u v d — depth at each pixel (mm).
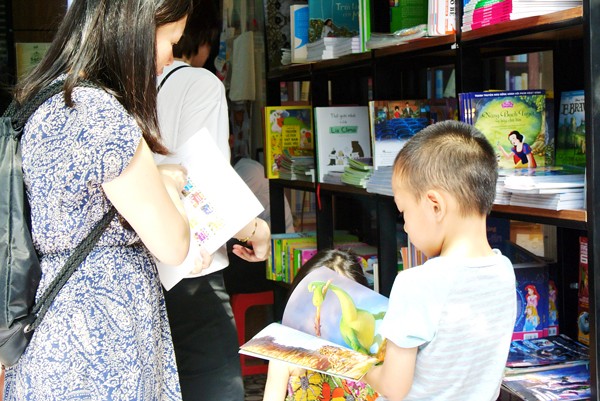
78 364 1820
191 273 2297
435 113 3141
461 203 1791
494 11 2348
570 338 2693
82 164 1758
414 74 3469
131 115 1836
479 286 1796
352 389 2480
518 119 2529
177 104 2611
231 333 2752
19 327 1808
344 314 1941
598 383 2053
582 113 2506
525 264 2719
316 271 2033
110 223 1864
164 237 1835
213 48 3088
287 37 4176
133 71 1827
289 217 4652
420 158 1809
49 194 1797
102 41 1822
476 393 1840
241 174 4945
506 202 2328
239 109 5582
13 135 1835
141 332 1918
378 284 3217
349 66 3436
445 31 2619
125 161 1760
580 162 2508
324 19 3590
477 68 2590
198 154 2316
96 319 1834
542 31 2221
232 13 5492
